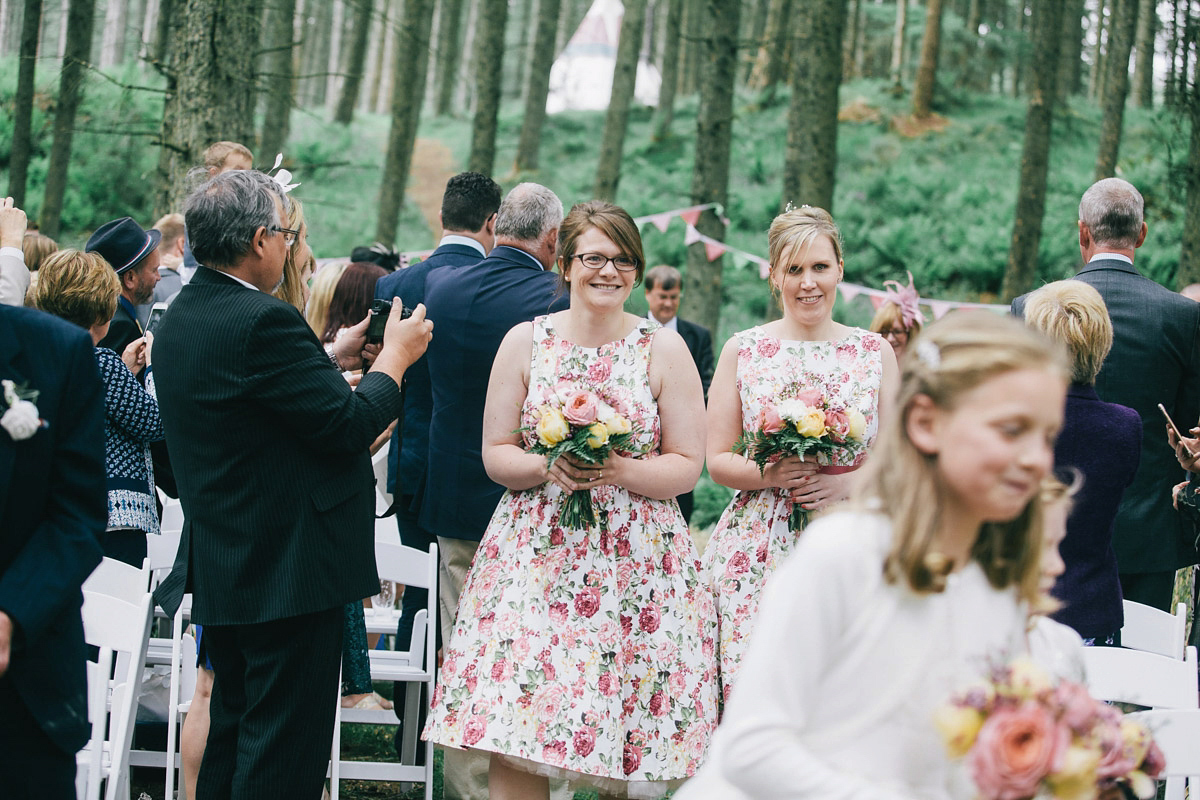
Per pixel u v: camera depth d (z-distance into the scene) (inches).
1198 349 160.9
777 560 133.0
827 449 127.5
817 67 491.5
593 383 128.3
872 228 699.4
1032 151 600.4
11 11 698.8
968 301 650.2
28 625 85.4
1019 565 64.4
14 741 89.3
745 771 59.0
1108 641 138.9
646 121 879.7
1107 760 57.9
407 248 767.7
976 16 891.4
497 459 128.4
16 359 89.6
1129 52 604.7
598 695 119.1
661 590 125.5
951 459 59.5
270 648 117.8
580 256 127.0
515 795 122.1
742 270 662.5
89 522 92.3
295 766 117.5
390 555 155.4
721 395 140.7
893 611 60.8
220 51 321.1
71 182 666.8
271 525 116.5
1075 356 127.3
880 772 60.7
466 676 121.6
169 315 120.7
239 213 118.3
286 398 115.0
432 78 1005.2
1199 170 402.9
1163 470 161.8
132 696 124.3
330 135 846.5
